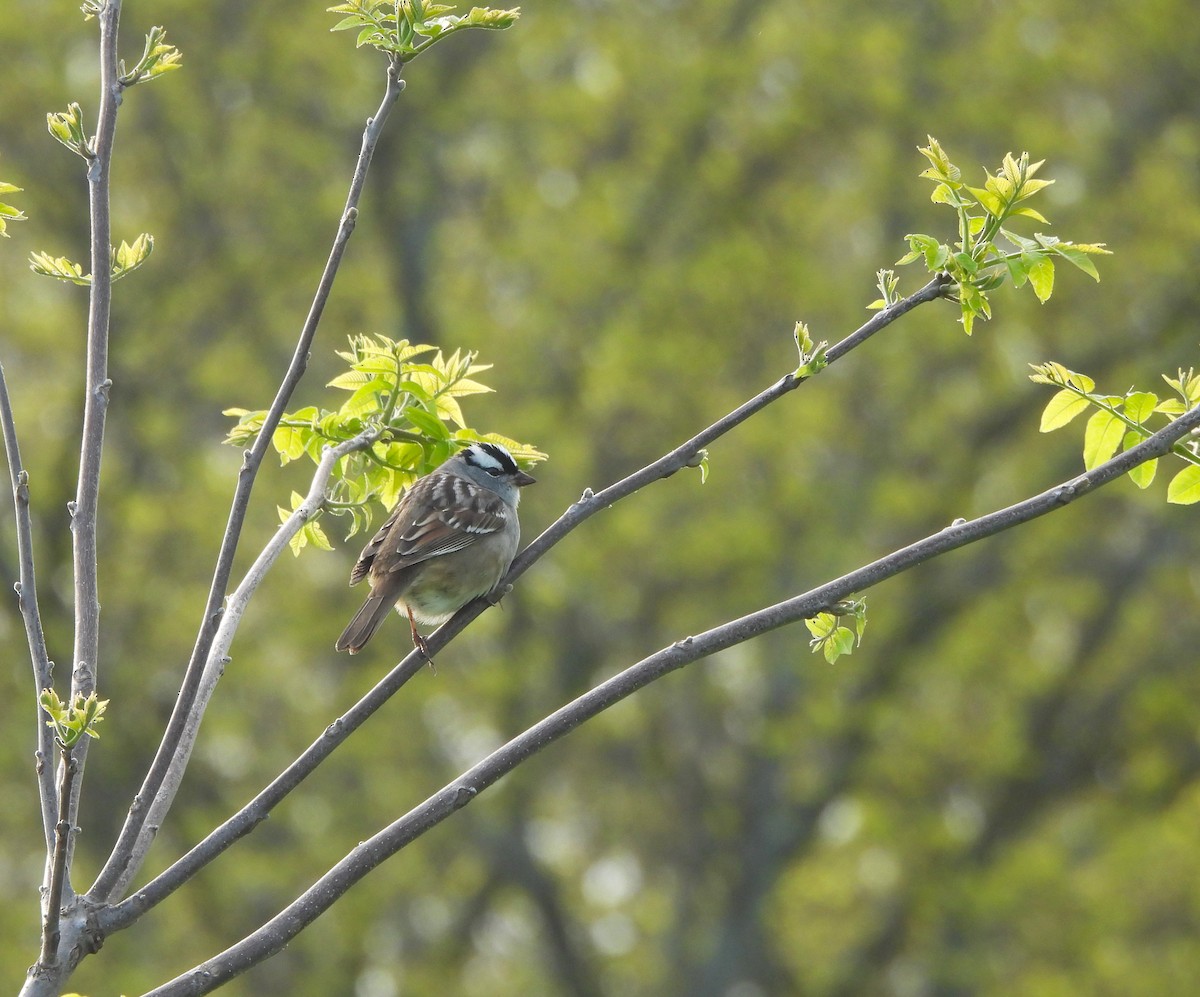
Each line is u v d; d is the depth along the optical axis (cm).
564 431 1900
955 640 1906
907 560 491
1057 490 491
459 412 640
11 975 1786
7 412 470
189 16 1948
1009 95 1883
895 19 1925
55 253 1972
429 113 1977
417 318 1966
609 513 1848
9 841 1900
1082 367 1911
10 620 1867
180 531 1923
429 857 1919
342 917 1873
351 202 510
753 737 1917
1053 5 1883
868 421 1931
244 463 487
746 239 1881
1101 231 1884
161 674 1927
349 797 1909
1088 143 1938
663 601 1936
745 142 1969
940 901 1845
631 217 1961
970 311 516
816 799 1941
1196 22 1852
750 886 1945
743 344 1952
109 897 429
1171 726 1917
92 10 524
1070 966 1911
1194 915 1898
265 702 1934
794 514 1878
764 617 486
